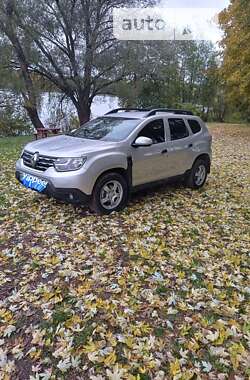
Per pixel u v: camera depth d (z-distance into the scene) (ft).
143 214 17.38
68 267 11.96
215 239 14.78
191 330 8.93
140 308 9.78
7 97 66.23
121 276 11.45
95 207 16.58
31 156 16.94
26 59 58.65
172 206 18.90
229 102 67.46
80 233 14.82
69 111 71.87
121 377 7.47
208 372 7.65
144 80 69.77
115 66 62.13
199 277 11.55
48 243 13.87
